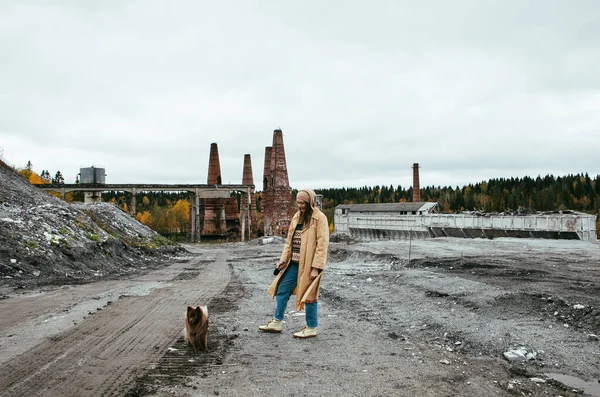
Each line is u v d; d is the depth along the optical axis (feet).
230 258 96.37
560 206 377.09
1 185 84.28
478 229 171.83
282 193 257.75
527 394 15.07
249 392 14.69
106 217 102.83
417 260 62.90
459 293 32.09
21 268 46.37
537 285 34.83
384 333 23.24
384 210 296.30
